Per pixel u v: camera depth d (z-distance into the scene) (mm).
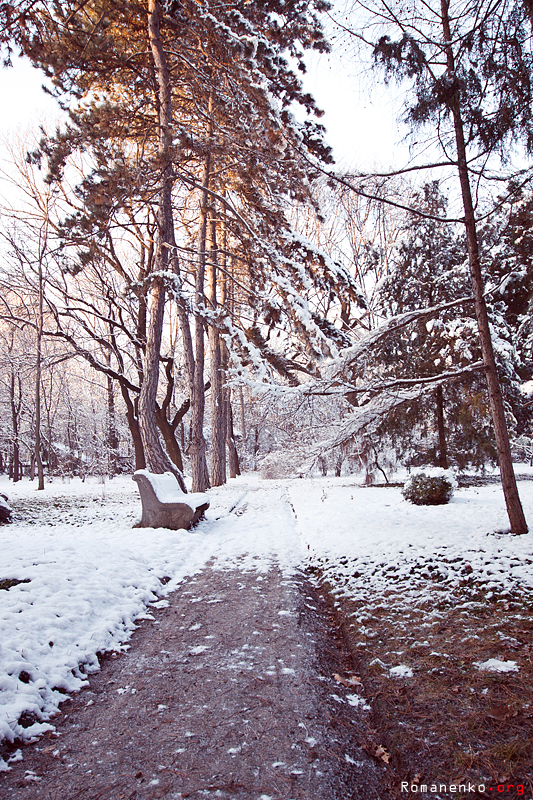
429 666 3242
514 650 3375
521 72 3838
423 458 16172
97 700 3131
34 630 3705
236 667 3529
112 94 12664
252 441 42188
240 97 10578
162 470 10570
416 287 15688
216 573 6262
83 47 9039
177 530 8688
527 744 2289
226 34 9797
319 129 12047
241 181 14367
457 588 4840
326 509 10516
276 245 13594
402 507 9836
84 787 2254
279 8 10797
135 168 9812
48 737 2703
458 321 13859
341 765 2395
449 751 2307
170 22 10898
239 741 2598
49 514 12484
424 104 4758
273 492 17266
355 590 5137
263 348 12172
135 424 20641
